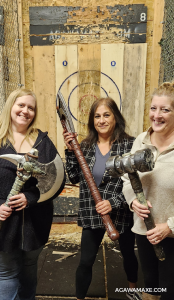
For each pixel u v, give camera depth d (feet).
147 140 4.21
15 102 4.39
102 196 5.10
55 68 9.64
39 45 9.53
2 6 9.09
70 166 5.60
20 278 4.99
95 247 5.24
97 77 9.64
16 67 9.56
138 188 3.82
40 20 9.36
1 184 4.27
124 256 5.74
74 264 7.63
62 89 9.77
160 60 9.39
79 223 5.37
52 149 4.78
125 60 9.46
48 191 4.34
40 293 6.37
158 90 3.82
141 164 3.46
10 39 9.39
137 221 4.41
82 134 10.00
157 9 9.09
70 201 9.46
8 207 4.06
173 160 3.83
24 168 3.95
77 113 9.89
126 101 9.72
